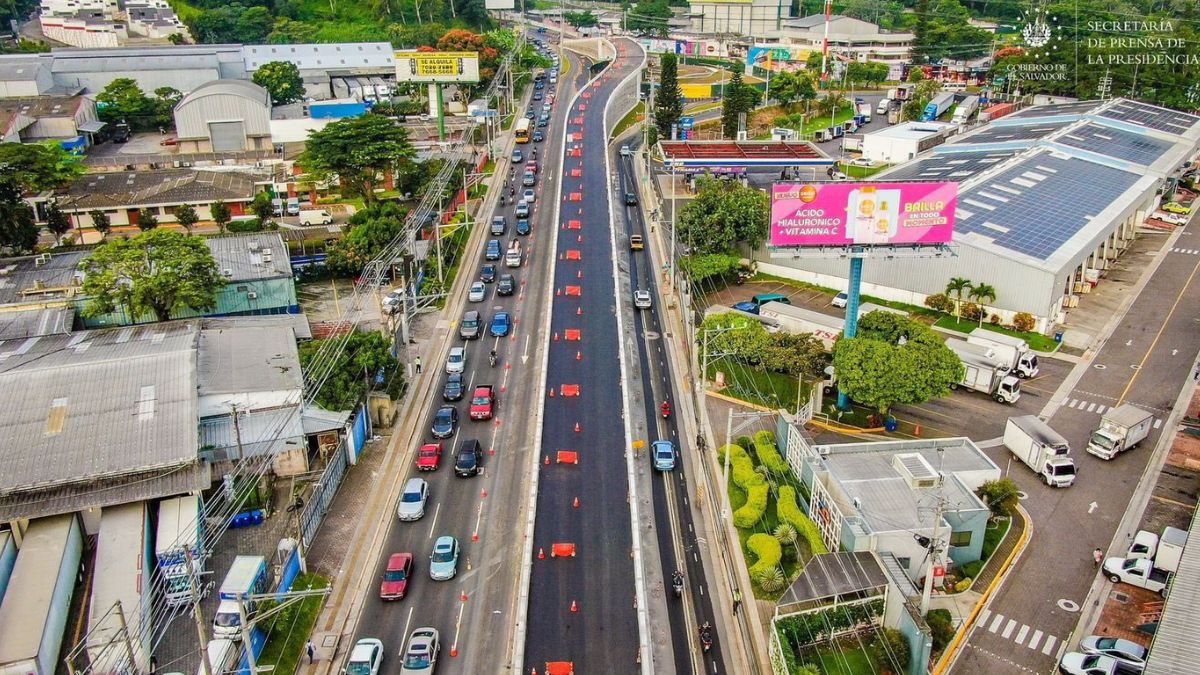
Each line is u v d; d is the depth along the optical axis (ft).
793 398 328.29
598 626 219.00
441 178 499.92
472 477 279.49
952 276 392.06
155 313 345.31
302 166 514.27
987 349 344.28
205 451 264.11
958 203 426.10
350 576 236.63
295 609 220.84
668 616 226.38
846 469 258.16
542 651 210.18
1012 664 207.31
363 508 264.52
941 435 304.50
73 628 214.28
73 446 249.34
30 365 276.82
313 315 382.63
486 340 373.20
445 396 323.16
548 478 279.28
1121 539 248.93
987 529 252.83
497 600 228.43
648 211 535.19
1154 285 431.43
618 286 429.38
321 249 449.89
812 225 310.65
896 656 204.95
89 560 238.48
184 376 273.95
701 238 432.25
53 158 450.71
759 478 271.90
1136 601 225.97
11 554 228.84
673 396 334.44
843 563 224.33
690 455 296.51
